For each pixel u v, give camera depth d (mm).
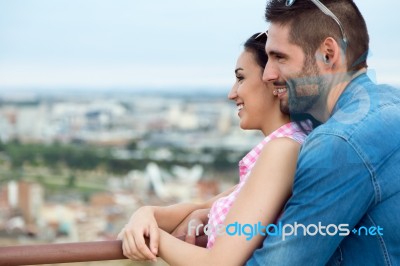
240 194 1396
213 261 1368
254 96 1548
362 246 1353
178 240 1425
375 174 1307
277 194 1378
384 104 1363
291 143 1408
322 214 1306
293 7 1390
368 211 1341
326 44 1377
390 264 1329
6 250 1351
